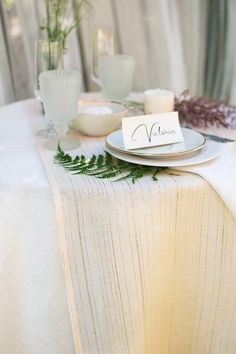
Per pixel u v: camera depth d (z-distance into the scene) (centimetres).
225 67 174
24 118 101
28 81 145
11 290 64
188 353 75
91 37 151
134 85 167
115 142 73
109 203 59
